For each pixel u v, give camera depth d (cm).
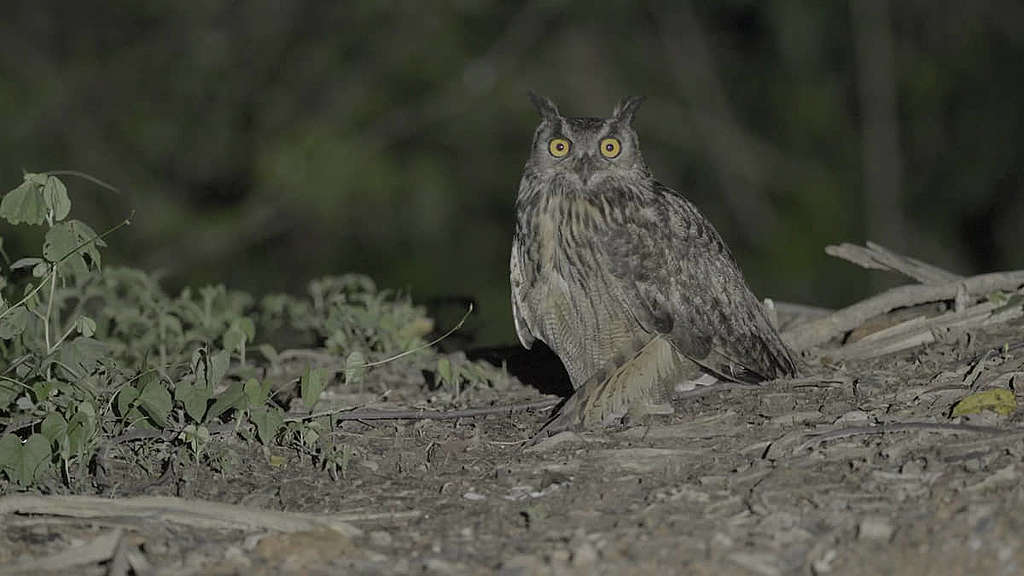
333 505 939
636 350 1145
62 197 995
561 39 3362
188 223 3166
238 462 1008
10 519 900
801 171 3419
